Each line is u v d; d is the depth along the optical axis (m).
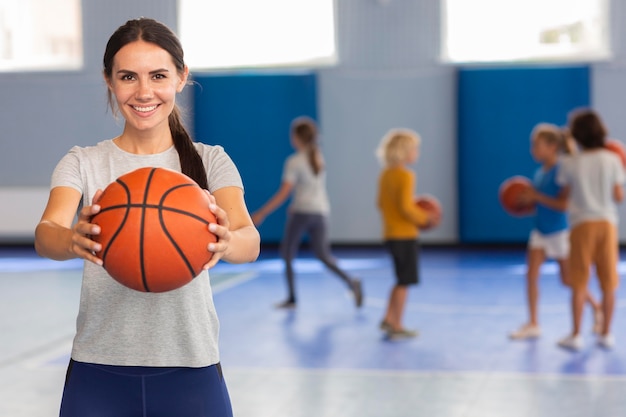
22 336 6.23
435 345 5.73
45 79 12.37
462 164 11.60
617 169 5.46
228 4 12.04
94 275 2.01
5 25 12.40
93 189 2.06
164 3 12.08
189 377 2.04
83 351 2.04
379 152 6.05
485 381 4.74
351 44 11.90
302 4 11.98
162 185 1.83
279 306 7.32
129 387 2.03
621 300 7.39
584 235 5.45
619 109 11.31
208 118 12.00
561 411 4.13
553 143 5.80
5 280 9.23
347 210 12.08
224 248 1.84
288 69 12.02
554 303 7.34
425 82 11.76
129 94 1.98
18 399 4.50
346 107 11.96
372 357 5.39
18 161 12.48
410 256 5.93
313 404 4.33
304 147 7.19
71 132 12.37
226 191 2.08
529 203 6.04
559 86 11.30
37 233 1.92
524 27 11.52
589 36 11.39
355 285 7.23
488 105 11.48
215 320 2.10
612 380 4.70
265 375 4.94
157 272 1.79
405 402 4.34
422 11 11.70
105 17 12.23
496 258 10.64
